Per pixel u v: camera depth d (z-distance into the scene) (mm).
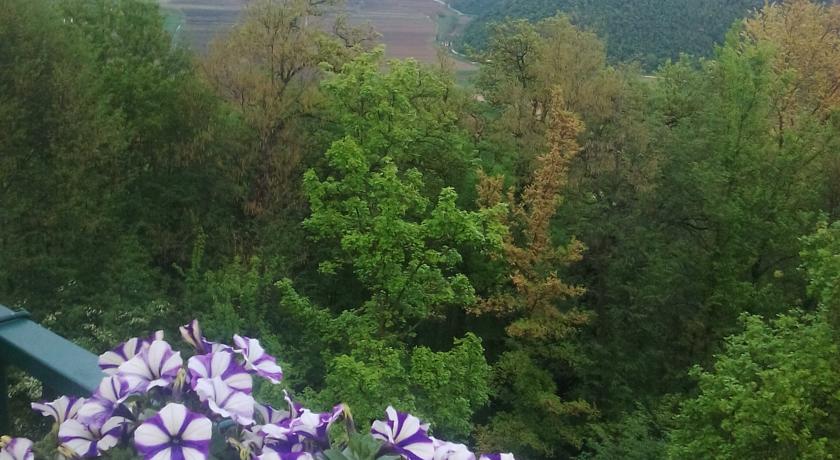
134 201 20453
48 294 16625
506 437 20031
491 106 26031
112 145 17906
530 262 20953
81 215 17016
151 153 21203
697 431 15250
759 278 22844
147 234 20453
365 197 18688
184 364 1742
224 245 20781
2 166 15930
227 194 21688
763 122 22000
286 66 22438
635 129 21625
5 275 15500
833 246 15211
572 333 21734
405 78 19641
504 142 23891
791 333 14820
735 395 13914
